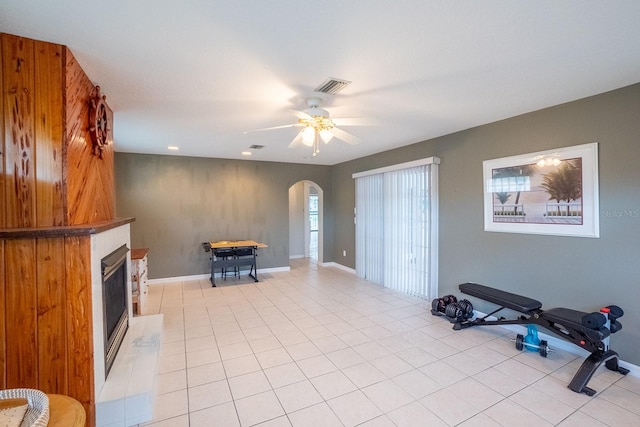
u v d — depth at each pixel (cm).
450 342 321
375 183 566
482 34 178
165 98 275
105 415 190
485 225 373
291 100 282
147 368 230
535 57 206
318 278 605
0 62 170
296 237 862
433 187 436
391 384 244
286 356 290
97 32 172
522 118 330
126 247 299
